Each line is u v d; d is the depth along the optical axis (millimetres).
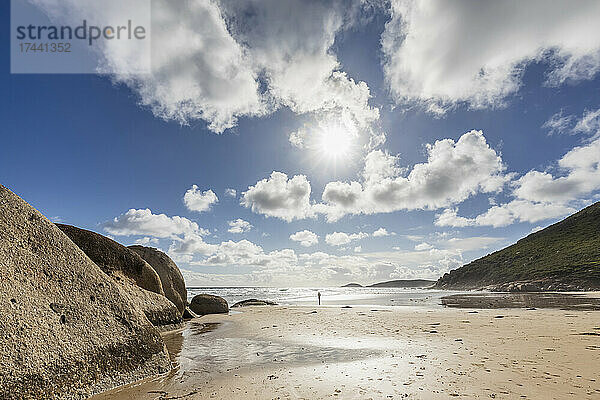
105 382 5457
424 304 29234
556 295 41938
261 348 8961
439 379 5316
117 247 13797
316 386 5199
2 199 5859
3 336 4555
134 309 6941
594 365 5977
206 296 25000
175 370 6688
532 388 4762
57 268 6016
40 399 4547
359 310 20891
